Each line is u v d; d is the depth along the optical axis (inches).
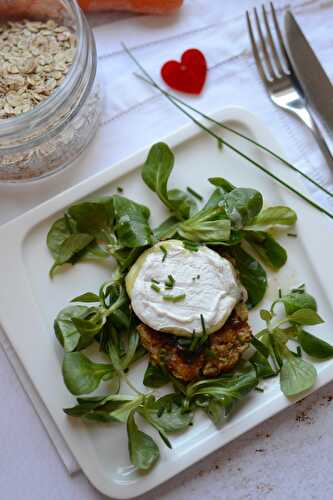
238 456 19.1
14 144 18.7
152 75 20.5
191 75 20.3
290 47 20.3
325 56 20.7
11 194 20.1
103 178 19.4
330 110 20.1
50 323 19.1
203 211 18.7
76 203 19.4
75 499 19.2
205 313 17.9
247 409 18.6
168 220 19.3
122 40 20.6
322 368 18.7
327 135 20.1
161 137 20.3
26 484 19.2
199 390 18.1
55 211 19.4
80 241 18.9
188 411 18.4
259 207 18.4
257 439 19.2
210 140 19.8
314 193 20.0
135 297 18.2
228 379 18.1
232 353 18.2
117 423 18.7
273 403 18.5
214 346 18.2
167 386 18.7
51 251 19.1
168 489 19.1
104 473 18.4
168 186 19.7
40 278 19.3
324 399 19.3
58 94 18.0
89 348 18.9
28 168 19.6
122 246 18.8
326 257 19.2
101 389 18.8
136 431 18.1
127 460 18.6
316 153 20.2
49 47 19.7
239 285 18.6
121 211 18.7
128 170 19.5
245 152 19.8
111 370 18.4
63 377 17.9
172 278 18.0
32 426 19.4
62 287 19.3
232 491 19.1
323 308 19.1
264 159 19.6
